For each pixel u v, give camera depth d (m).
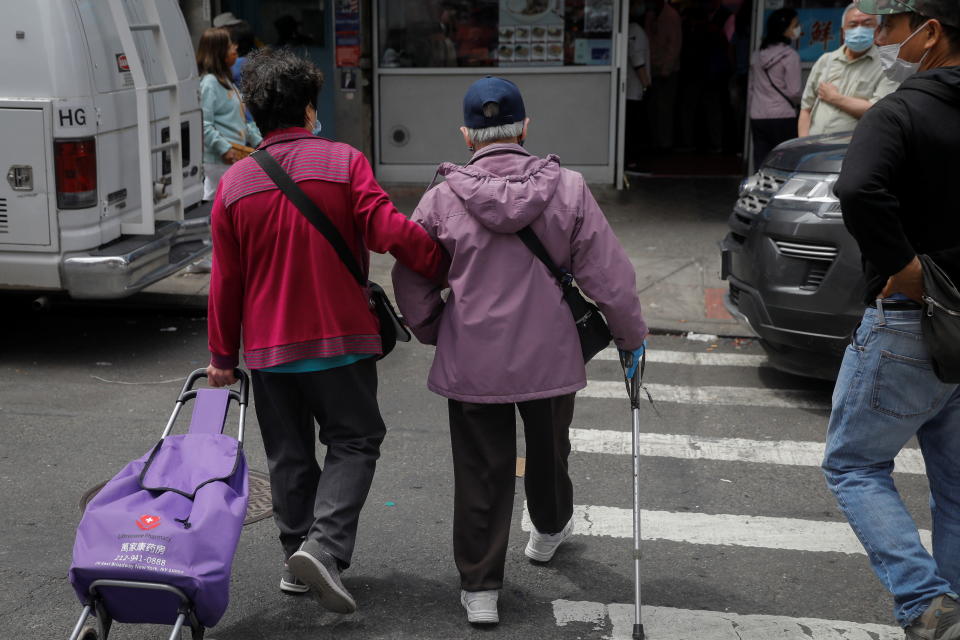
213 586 2.87
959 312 2.86
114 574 2.81
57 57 5.91
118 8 6.32
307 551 3.32
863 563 4.05
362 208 3.38
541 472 3.66
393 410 5.77
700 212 10.57
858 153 2.83
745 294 5.94
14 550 4.09
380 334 3.60
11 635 3.49
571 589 3.83
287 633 3.52
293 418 3.60
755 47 11.10
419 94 11.56
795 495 4.69
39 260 6.12
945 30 2.94
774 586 3.87
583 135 11.47
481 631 3.54
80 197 6.07
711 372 6.52
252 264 3.42
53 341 7.04
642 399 5.98
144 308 7.77
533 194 3.31
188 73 7.57
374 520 4.39
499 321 3.38
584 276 3.40
